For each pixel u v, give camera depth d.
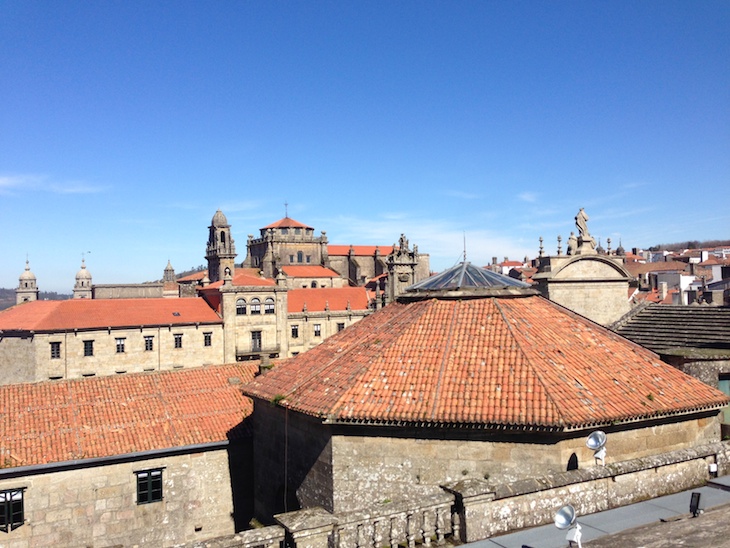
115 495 26.86
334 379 22.52
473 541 13.61
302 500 22.88
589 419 18.44
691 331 33.81
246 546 13.62
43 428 27.52
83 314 73.00
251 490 29.56
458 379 20.62
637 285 103.19
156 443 27.81
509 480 19.00
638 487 15.47
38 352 68.12
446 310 25.03
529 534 13.64
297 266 138.50
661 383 21.81
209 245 136.38
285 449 24.72
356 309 97.44
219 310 82.12
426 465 19.78
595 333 24.61
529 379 19.94
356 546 13.78
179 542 27.88
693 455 16.45
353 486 20.52
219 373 34.53
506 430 18.80
